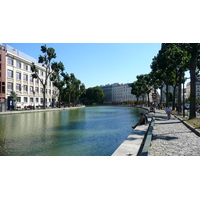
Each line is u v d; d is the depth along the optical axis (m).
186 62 20.95
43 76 61.31
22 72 48.12
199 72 23.91
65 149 7.78
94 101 129.00
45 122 17.86
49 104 66.38
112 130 12.79
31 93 53.19
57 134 11.26
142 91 76.81
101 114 29.98
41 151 7.50
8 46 43.16
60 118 22.56
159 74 33.00
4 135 10.95
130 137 8.53
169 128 12.42
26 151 7.51
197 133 9.95
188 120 15.95
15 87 44.75
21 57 47.00
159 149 6.89
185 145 7.51
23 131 12.40
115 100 146.50
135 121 18.83
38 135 10.92
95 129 13.25
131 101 123.69
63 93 78.75
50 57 43.78
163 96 117.12
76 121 18.91
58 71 45.56
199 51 17.94
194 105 17.33
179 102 26.66
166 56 22.38
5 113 29.31
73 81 71.75
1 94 39.56
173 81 35.34
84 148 7.93
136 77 78.12
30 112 35.25
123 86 137.38
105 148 7.91
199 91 119.12
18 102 45.66
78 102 108.12
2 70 39.84
